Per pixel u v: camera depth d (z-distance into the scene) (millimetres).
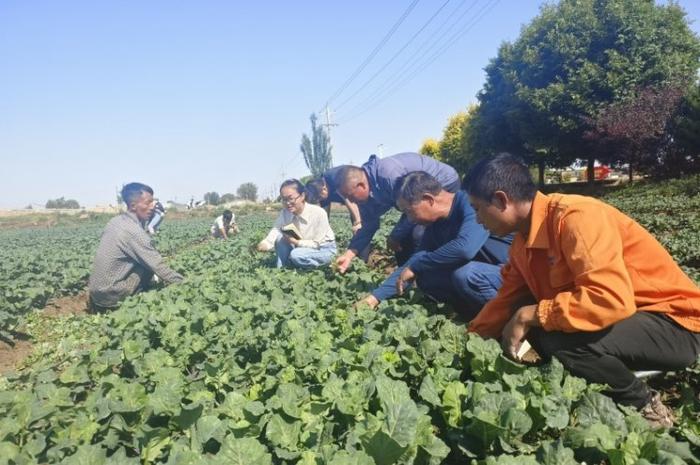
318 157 69000
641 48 27234
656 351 3143
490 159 3344
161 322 5160
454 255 4766
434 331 4398
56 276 10430
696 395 3580
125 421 3033
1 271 11508
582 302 2943
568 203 3143
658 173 26391
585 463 2484
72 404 3455
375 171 6707
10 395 3391
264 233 13102
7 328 6793
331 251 8445
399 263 7344
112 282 7602
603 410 2756
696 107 23750
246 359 4391
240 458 2447
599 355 3123
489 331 3955
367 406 3010
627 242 3156
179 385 3480
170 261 11383
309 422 2898
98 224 39938
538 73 29312
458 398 2992
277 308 5332
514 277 3785
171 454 2562
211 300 6258
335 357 3658
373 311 4840
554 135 29750
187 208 53875
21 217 48500
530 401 2799
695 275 6570
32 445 2803
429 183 4883
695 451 2787
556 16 29062
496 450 2639
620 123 25156
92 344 5605
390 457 2424
